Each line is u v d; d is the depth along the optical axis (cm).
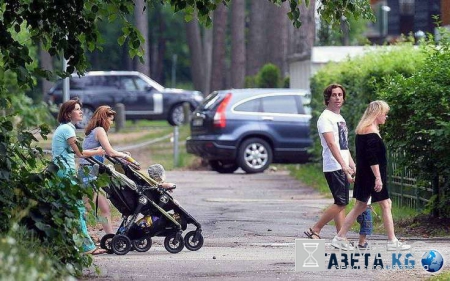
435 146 3722
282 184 6141
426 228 3778
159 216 3219
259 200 5172
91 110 10894
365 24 13050
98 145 3216
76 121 3164
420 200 4131
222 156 6819
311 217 4359
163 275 2742
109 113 3250
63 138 3116
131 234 3209
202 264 2964
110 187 3153
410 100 3872
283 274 2761
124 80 11012
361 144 3156
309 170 6688
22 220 2509
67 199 2553
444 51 3944
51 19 2841
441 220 3847
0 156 2542
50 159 2831
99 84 10938
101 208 3250
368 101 4991
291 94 6956
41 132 2698
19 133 2595
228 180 6450
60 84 10812
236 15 12238
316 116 6438
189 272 2800
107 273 2769
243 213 4531
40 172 2558
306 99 6950
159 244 3466
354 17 3008
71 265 2514
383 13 10056
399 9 10400
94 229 3894
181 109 11162
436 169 3838
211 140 6806
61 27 2858
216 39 12556
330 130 3269
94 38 2898
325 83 6144
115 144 9212
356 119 5300
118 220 4175
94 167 3045
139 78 11094
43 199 2533
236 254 3198
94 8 2894
